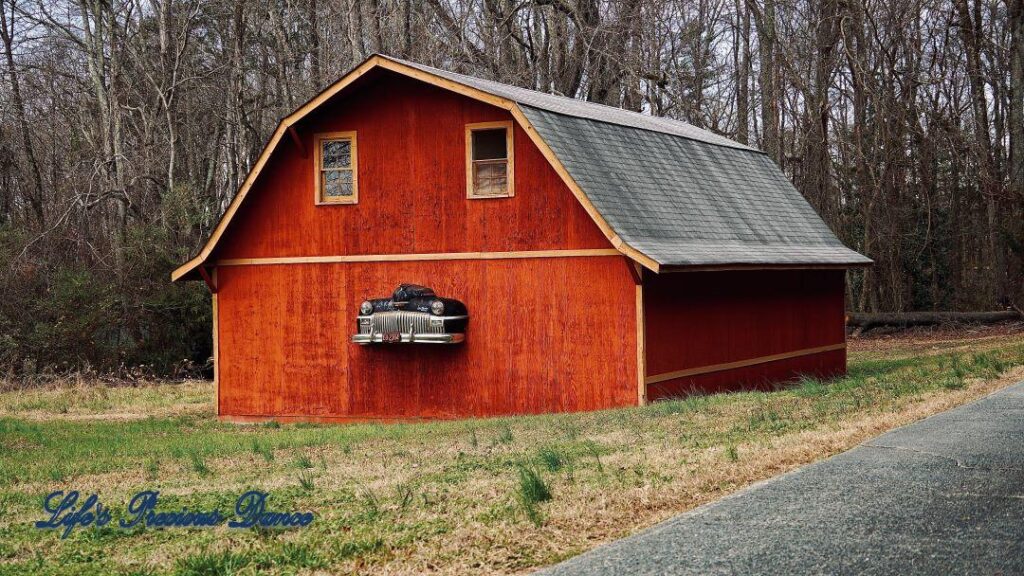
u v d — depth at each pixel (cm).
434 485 1009
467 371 1950
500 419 1733
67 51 4416
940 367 1805
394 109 2012
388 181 2019
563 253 1870
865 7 3691
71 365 3156
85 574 748
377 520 864
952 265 4056
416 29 3797
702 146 2356
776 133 4038
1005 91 4169
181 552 798
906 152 4159
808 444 1083
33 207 4112
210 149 4775
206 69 4391
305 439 1585
